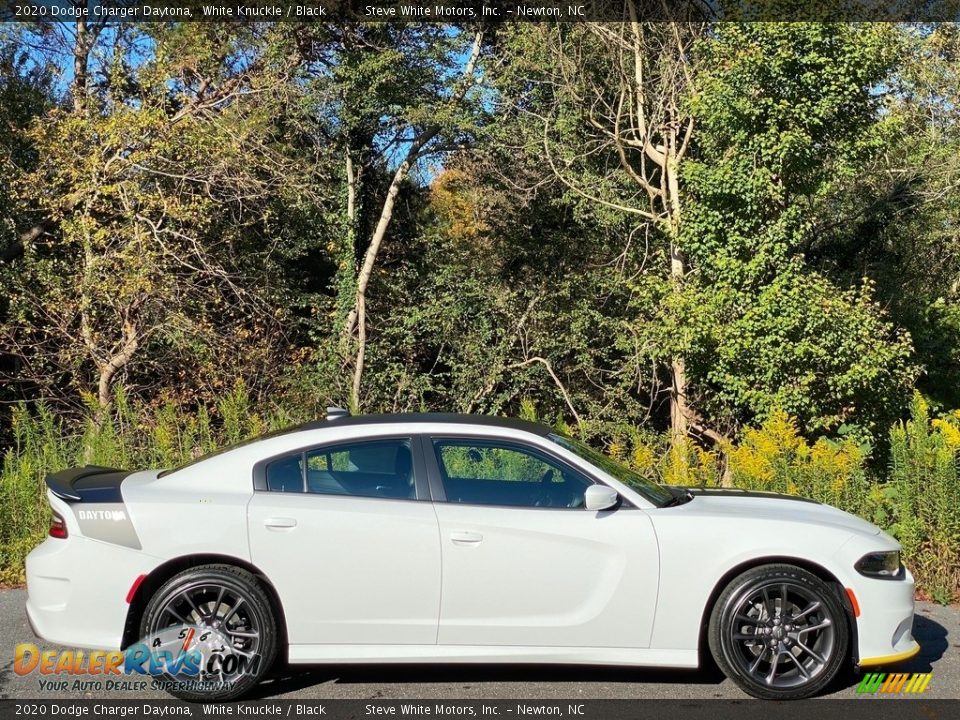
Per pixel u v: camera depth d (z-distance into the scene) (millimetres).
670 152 21422
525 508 5008
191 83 19094
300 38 21453
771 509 5324
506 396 22625
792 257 17625
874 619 4926
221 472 5094
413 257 26219
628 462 9445
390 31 23203
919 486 7750
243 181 18125
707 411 20922
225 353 17703
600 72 22328
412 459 5109
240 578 4844
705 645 5520
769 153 17047
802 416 17188
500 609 4902
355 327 24109
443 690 5074
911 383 17594
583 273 23578
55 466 9547
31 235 18453
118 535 4852
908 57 20922
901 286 21734
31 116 18828
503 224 24234
